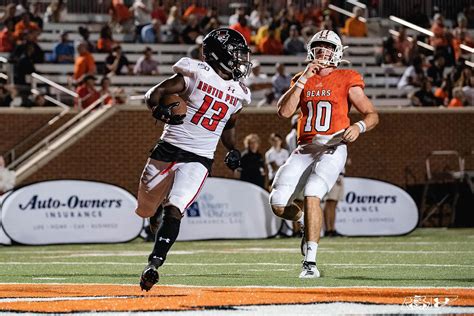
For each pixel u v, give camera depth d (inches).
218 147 2053.4
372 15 2694.4
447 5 2701.8
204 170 797.2
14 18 2297.0
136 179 2041.1
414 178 2170.3
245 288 807.7
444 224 2146.9
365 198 1876.2
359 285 844.0
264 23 2522.1
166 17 2503.7
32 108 2075.5
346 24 2568.9
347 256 1261.1
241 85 816.9
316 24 2571.4
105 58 2305.6
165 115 775.1
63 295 754.8
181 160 795.4
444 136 2185.0
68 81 2151.8
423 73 2385.6
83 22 2496.3
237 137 2074.3
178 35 2402.8
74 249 1556.3
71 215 1724.9
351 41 2536.9
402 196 1892.2
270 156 1863.9
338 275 952.3
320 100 949.8
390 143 2156.7
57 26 2443.4
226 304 683.4
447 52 2458.2
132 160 2038.6
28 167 1975.9
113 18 2463.1
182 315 626.2
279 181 953.5
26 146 2075.5
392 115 2156.7
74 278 945.5
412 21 2628.0
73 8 2519.7
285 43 2426.2
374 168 2150.6
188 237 1775.3
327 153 943.7
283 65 2188.7
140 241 1790.1
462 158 2188.7
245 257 1275.8
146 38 2390.5
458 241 1643.7
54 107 2103.8
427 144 2175.2
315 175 935.7
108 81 2091.5
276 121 2090.3
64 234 1717.5
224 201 1809.8
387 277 925.2
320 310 649.6
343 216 1862.7
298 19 2541.8
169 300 707.4
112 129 2028.8
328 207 1822.1
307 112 956.6
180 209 770.8
